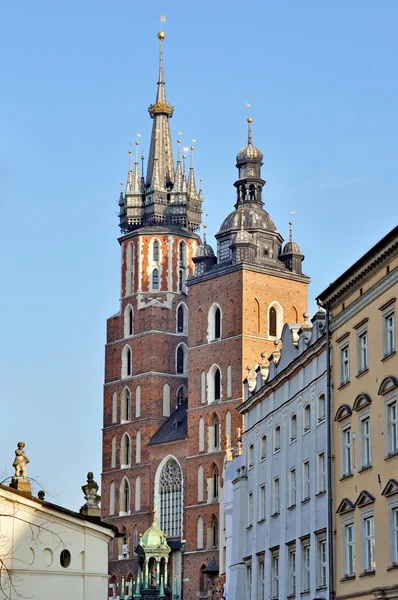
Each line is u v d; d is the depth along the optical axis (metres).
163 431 183.00
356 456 67.25
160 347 187.88
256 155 178.00
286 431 84.75
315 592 74.38
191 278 177.00
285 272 172.62
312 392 77.81
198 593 165.62
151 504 179.75
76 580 68.62
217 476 167.62
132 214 195.38
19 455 69.06
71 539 69.00
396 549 60.38
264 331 169.50
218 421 169.12
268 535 88.06
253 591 91.56
